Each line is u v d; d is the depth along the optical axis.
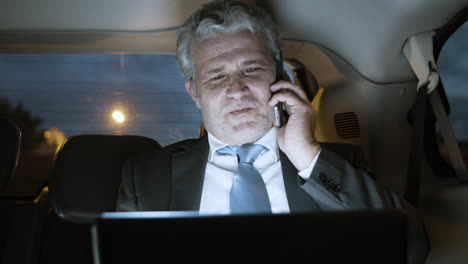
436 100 1.92
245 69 1.62
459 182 1.86
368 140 2.14
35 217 1.95
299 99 1.59
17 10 1.86
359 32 1.95
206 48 1.64
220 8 1.65
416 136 1.90
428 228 1.76
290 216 0.60
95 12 1.89
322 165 1.49
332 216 0.60
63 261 1.90
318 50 2.13
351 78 2.14
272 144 1.73
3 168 1.86
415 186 1.85
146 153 1.83
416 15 1.80
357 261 0.58
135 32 2.02
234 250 0.59
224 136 1.67
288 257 0.59
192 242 0.59
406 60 2.01
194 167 1.73
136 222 0.59
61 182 1.85
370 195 1.45
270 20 1.71
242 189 1.57
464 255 1.58
